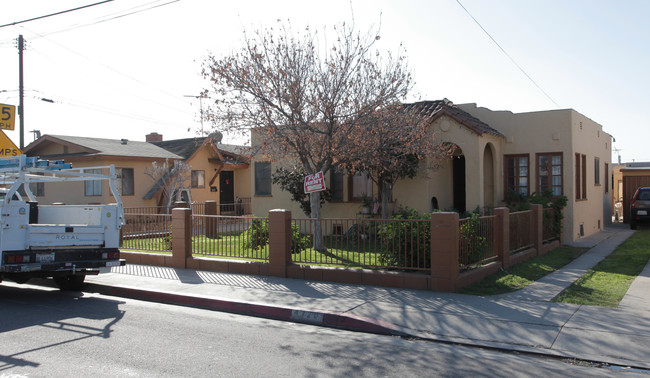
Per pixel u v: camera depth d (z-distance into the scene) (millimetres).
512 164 16531
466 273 9047
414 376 5152
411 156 14227
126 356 5688
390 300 8102
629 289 8812
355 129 11828
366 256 10469
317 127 12070
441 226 8633
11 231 8172
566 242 15484
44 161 8633
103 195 21953
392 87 12297
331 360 5641
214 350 5965
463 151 14703
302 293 8672
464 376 5172
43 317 7566
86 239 8984
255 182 18547
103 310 8141
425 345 6262
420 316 7230
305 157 12383
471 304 7797
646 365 5398
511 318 7074
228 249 12352
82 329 6871
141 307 8430
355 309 7586
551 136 15828
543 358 5762
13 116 17484
